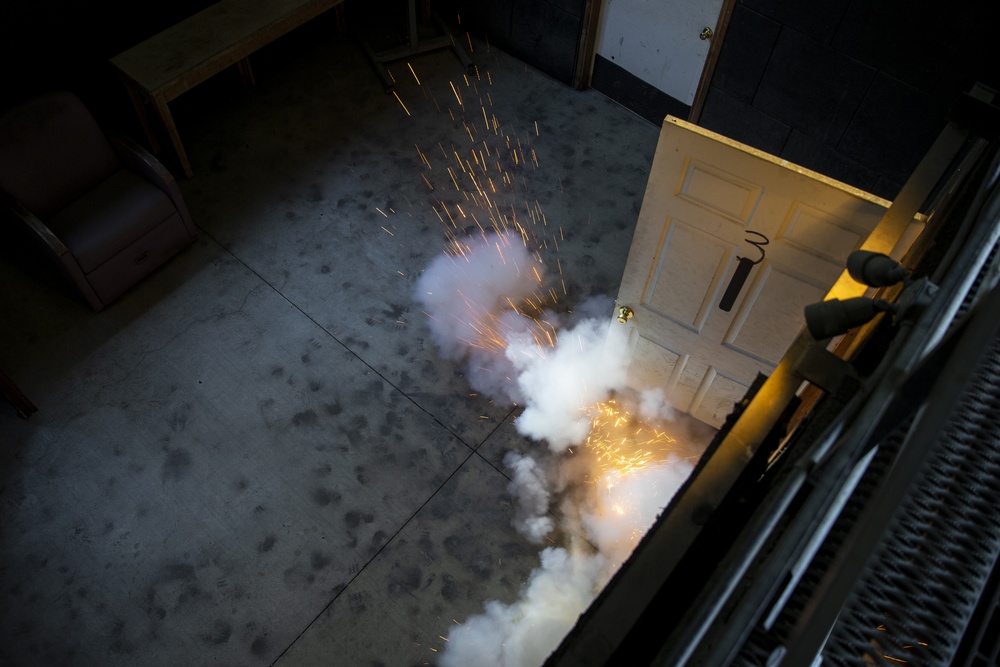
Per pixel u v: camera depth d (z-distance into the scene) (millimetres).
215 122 6074
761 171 3311
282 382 4805
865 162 5039
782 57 4953
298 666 3887
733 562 1394
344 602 4066
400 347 4984
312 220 5574
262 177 5785
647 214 3801
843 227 3309
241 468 4473
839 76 4773
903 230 2656
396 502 4387
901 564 1330
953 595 1303
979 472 1412
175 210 5066
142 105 5469
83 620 3973
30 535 4211
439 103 6312
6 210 4578
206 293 5172
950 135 2734
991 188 2027
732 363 4293
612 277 5367
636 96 6215
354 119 6168
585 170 5938
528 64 6645
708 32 5316
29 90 5355
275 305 5141
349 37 6699
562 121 6238
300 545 4230
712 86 5477
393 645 3953
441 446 4594
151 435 4566
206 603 4039
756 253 3670
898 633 1279
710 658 1279
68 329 4949
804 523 1350
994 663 1346
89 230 4727
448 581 4141
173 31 5469
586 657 1553
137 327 4992
